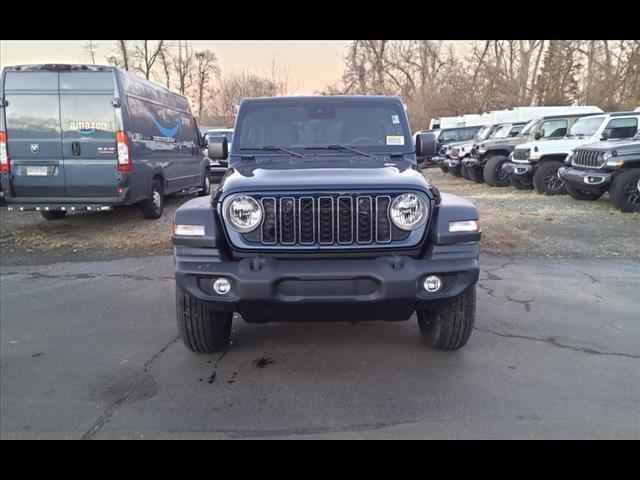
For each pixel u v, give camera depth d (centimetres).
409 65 4647
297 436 285
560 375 352
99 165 849
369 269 315
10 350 405
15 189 853
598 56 3962
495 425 293
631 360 376
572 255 707
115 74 837
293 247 329
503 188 1558
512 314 474
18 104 832
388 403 317
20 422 301
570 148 1328
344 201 329
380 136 455
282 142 456
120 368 371
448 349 389
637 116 1241
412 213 329
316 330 441
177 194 1384
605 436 281
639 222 918
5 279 618
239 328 448
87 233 886
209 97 4988
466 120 2641
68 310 502
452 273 323
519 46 4388
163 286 582
